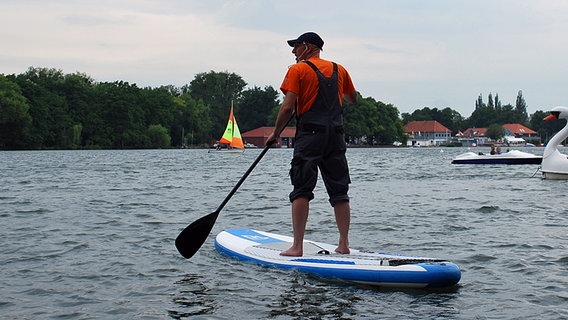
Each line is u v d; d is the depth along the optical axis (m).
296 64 5.59
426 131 157.50
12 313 4.44
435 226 8.76
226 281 5.32
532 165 33.19
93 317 4.34
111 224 8.94
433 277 4.99
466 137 164.88
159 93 109.06
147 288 5.11
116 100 94.56
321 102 5.57
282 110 5.52
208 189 16.22
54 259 6.30
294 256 5.82
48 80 94.31
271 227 8.73
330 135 5.61
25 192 15.14
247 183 18.88
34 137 84.50
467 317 4.32
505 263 6.11
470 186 17.34
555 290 5.05
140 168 31.30
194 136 113.38
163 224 8.95
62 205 11.72
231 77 138.75
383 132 127.75
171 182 19.48
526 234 7.97
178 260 6.21
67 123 88.62
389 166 33.72
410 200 12.90
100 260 6.24
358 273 5.20
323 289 5.05
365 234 8.03
